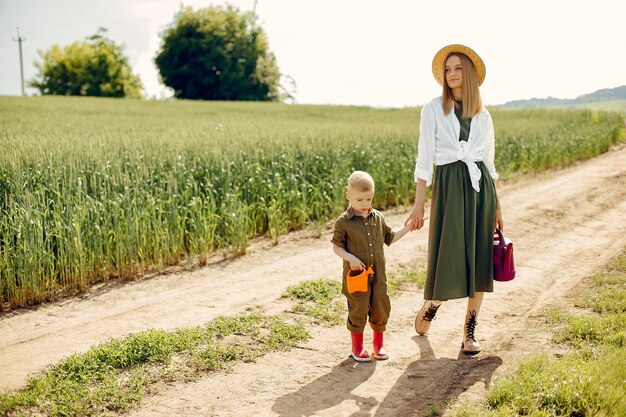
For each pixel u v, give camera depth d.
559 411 3.49
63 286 6.99
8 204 7.49
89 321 5.86
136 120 24.95
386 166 12.51
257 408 3.94
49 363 4.72
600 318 5.16
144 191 8.48
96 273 7.36
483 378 4.16
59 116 26.28
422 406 3.84
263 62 72.62
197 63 71.38
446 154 4.60
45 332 5.56
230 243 8.84
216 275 7.55
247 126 19.80
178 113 35.53
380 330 4.68
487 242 4.69
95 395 4.05
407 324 5.54
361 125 22.34
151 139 12.46
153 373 4.43
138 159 9.81
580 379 3.65
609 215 10.73
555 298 5.95
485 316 5.69
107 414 3.85
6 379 4.43
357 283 4.44
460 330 5.37
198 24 71.88
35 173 8.42
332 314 5.77
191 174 9.45
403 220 10.77
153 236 7.98
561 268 7.32
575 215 10.75
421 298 6.29
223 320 5.55
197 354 4.74
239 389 4.21
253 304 6.17
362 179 4.38
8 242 6.62
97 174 8.87
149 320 5.80
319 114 40.50
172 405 3.99
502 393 3.72
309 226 10.06
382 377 4.38
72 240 7.07
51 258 6.97
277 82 73.81
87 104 40.19
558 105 42.50
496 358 4.54
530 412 3.46
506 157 17.31
